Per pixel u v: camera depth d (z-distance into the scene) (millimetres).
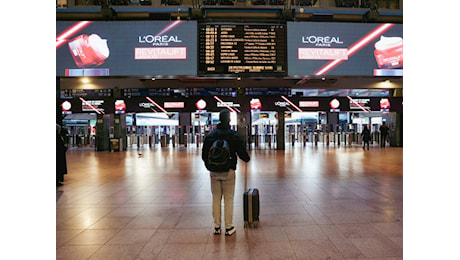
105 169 10109
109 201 5746
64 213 4953
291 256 3219
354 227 4105
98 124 17984
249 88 16672
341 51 11117
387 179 7723
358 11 11727
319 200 5609
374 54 11234
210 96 16594
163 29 10883
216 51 10789
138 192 6516
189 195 6199
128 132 21719
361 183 7219
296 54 10930
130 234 3953
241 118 16891
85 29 10922
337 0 11859
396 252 3293
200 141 21453
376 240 3637
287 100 16719
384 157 12953
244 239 3713
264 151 16391
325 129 21625
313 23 11000
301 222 4336
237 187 6859
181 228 4168
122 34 10930
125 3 11602
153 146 21891
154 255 3295
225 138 3855
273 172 8984
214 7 11383
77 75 10938
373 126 22734
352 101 16859
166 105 16656
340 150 16734
